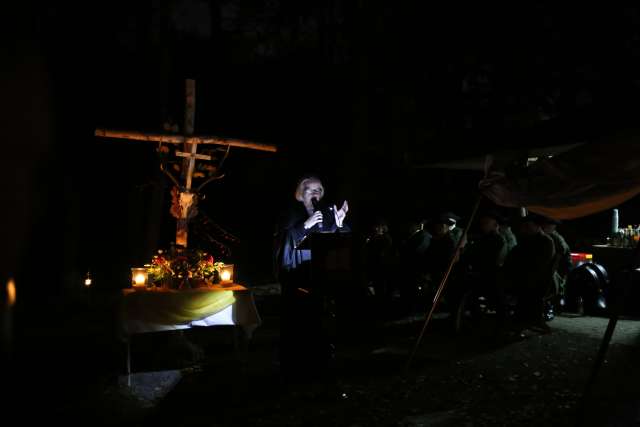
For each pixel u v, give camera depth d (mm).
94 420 4785
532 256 7824
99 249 13500
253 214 16953
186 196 6500
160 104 13617
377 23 14586
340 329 7676
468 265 8430
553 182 4992
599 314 9477
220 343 7617
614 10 13312
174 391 5543
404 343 7430
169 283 6289
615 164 4570
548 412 4742
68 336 7844
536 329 8133
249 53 16734
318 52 16578
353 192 14688
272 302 11062
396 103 14953
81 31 11766
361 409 4910
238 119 16844
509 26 14438
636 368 5953
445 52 14859
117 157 13992
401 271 9891
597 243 11539
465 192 15320
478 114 15156
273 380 5824
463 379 5777
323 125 16578
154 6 13398
